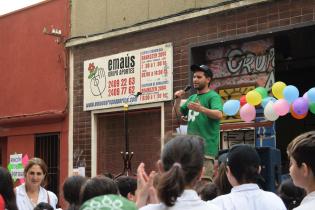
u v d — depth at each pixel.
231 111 8.06
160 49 10.89
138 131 11.41
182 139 2.98
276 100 7.90
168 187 2.79
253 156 3.71
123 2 11.77
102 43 12.09
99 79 12.08
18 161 13.25
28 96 13.79
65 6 13.02
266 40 9.61
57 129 12.95
